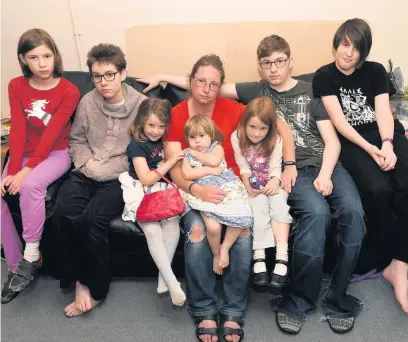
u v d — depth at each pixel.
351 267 1.64
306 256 1.60
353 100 1.88
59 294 1.87
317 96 1.88
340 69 1.89
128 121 1.92
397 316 1.69
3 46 2.44
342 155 1.86
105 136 1.93
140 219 1.64
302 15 2.29
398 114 2.23
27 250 1.79
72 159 1.98
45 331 1.67
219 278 1.91
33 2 2.32
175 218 1.69
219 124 1.81
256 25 2.25
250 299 1.81
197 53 2.31
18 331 1.67
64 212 1.71
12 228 1.85
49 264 1.92
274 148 1.75
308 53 2.29
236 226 1.58
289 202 1.73
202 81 1.67
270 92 1.93
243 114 1.72
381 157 1.75
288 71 1.86
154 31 2.30
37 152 1.88
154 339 1.61
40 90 1.93
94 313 1.76
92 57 1.78
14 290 1.77
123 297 1.85
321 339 1.59
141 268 1.87
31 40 1.80
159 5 2.29
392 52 2.38
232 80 2.35
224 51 2.30
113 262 1.86
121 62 1.81
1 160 2.13
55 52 1.90
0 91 2.54
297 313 1.65
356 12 2.28
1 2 2.33
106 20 2.34
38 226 1.77
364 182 1.72
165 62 2.35
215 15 2.30
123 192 1.76
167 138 1.78
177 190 1.68
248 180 1.75
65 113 1.92
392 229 1.73
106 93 1.81
